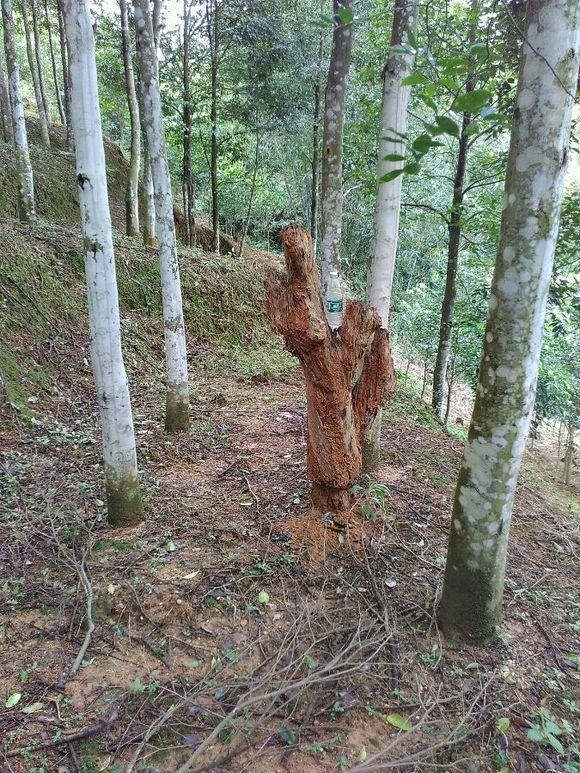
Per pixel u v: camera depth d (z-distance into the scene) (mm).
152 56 4500
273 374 8062
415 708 2328
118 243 9250
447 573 2744
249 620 2777
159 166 4688
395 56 3752
